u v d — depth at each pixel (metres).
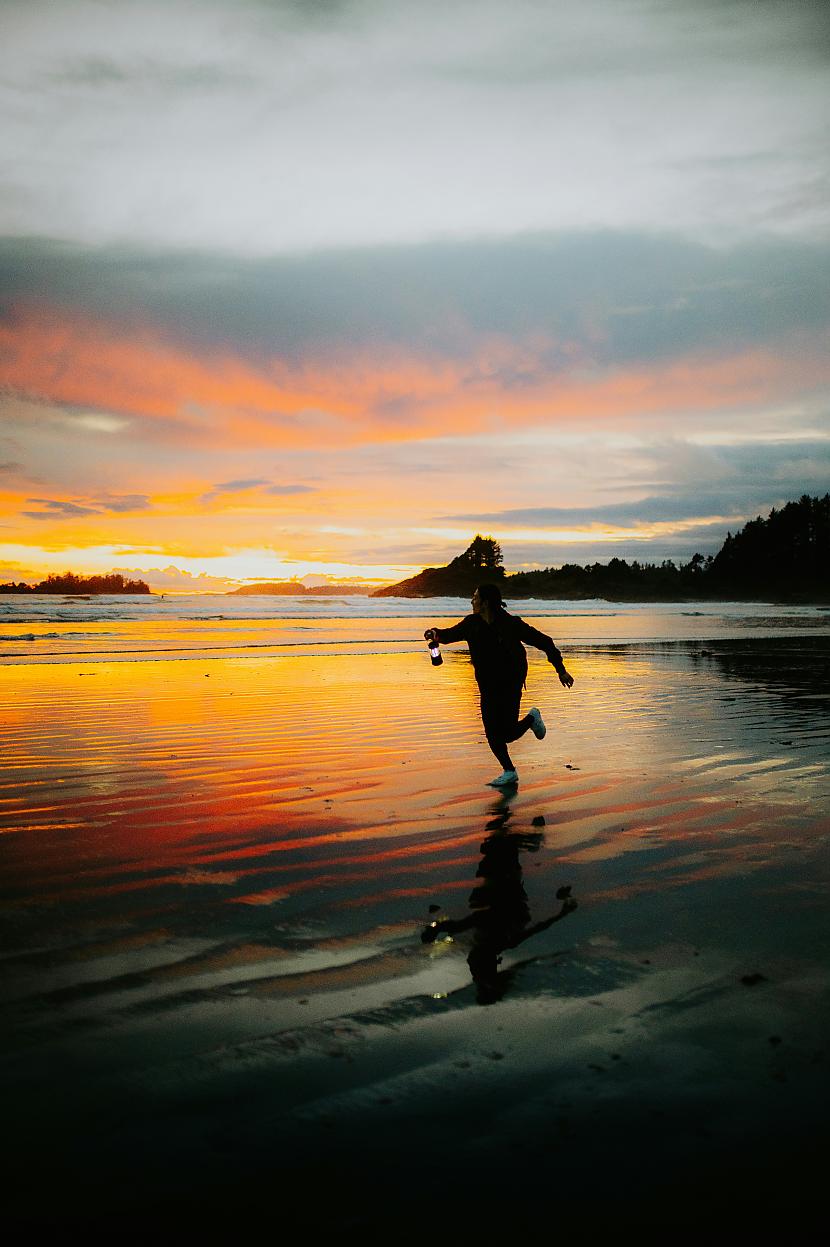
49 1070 2.54
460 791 6.46
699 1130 2.28
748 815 5.77
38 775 6.92
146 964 3.35
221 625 32.88
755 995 3.10
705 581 146.00
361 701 11.65
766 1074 2.56
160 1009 2.96
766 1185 2.07
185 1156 2.16
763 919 3.88
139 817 5.68
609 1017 2.92
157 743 8.39
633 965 3.37
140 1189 2.04
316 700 11.73
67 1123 2.28
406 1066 2.59
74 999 3.03
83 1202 1.99
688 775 7.01
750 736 8.91
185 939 3.62
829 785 6.65
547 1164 2.14
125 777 6.87
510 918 3.90
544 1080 2.52
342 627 32.34
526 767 7.33
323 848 5.01
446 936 3.68
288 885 4.36
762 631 32.38
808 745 8.38
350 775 7.00
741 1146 2.22
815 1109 2.38
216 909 3.99
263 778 6.87
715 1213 1.98
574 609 64.62
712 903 4.10
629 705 11.39
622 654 20.59
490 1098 2.42
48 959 3.38
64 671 15.57
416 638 26.47
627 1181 2.09
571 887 4.34
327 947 3.55
